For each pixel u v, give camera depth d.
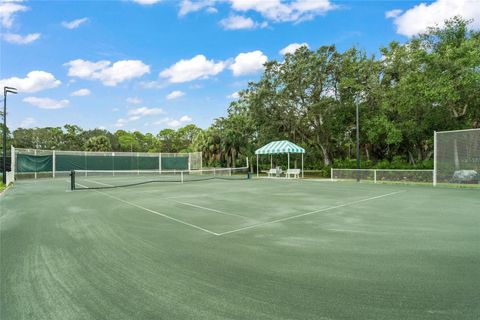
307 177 29.66
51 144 64.56
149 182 23.55
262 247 5.81
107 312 3.34
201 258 5.18
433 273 4.39
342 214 9.31
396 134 24.75
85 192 16.14
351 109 28.83
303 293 3.77
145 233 6.98
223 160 38.34
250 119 34.69
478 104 22.64
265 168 39.34
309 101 31.38
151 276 4.39
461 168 17.86
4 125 22.33
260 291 3.84
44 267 4.81
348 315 3.21
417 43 24.91
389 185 19.95
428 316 3.17
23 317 3.27
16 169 26.53
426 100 21.73
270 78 32.16
